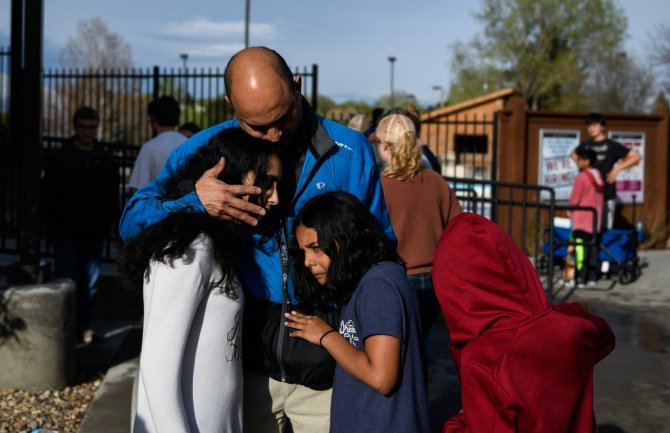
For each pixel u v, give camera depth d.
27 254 5.07
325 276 2.48
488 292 2.25
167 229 2.21
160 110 6.19
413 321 2.39
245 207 2.27
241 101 2.28
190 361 2.27
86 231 6.11
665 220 12.03
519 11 37.84
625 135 11.88
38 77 5.04
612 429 4.41
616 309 7.68
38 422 4.52
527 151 11.64
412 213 3.79
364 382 2.32
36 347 4.94
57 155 6.03
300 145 2.61
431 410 4.63
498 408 2.14
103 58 34.59
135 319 7.18
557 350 2.19
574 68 37.47
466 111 17.28
